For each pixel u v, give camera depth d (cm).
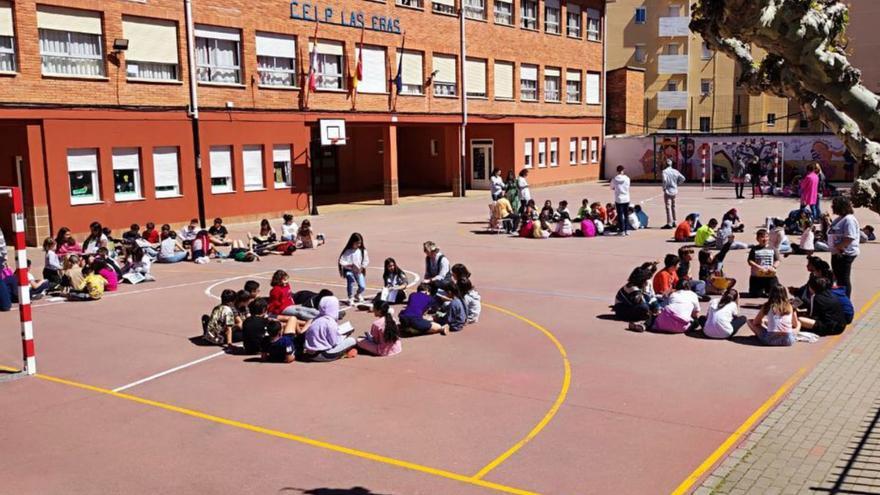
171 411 964
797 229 2419
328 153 4362
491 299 1591
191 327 1388
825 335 1266
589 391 1012
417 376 1086
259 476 776
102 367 1152
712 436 858
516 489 735
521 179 2883
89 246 2041
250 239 2198
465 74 4078
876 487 732
